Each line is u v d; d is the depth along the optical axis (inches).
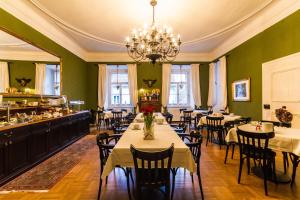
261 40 211.9
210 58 364.5
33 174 134.3
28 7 174.1
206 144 213.3
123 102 374.9
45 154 163.6
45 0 165.6
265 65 205.5
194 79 360.8
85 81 345.7
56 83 233.8
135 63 357.4
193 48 328.8
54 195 106.3
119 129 153.0
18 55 169.0
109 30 238.5
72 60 284.2
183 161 92.2
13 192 109.3
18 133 130.4
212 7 181.2
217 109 334.3
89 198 103.3
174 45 191.6
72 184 119.4
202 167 145.9
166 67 357.7
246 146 119.5
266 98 205.3
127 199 102.4
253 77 229.0
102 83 354.0
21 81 171.8
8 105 149.8
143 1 169.8
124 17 201.6
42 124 159.2
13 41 161.8
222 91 305.3
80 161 161.2
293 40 167.9
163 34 174.6
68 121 210.5
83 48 322.3
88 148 202.2
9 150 122.5
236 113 272.7
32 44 184.2
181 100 378.0
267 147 110.7
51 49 222.2
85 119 271.7
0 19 147.3
